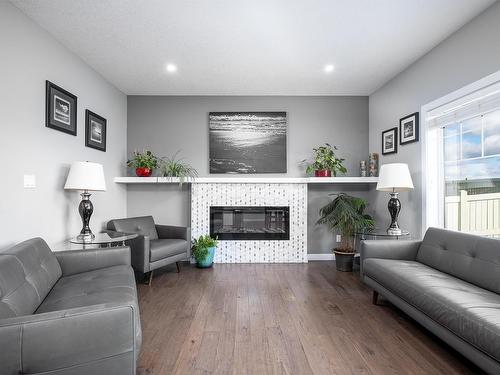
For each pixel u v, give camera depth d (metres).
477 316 1.63
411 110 3.53
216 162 4.64
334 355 1.97
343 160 4.52
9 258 1.67
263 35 2.85
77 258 2.43
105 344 1.28
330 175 4.40
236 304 2.83
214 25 2.67
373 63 3.49
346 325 2.40
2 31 2.21
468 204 2.91
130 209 4.61
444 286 2.10
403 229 3.73
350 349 2.04
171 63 3.47
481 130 2.74
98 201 3.72
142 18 2.56
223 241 4.51
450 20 2.61
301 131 4.67
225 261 4.51
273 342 2.13
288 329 2.33
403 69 3.68
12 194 2.31
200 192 4.50
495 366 1.50
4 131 2.23
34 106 2.56
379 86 4.28
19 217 2.39
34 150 2.56
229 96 4.65
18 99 2.37
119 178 4.22
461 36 2.72
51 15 2.49
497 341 1.47
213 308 2.73
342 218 3.91
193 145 4.65
